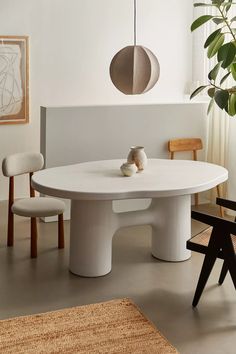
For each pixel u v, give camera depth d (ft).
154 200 14.44
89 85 21.47
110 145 18.72
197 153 20.24
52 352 9.91
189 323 11.12
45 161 17.88
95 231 13.28
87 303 11.96
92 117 18.28
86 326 10.89
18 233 16.76
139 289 12.76
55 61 20.81
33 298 12.20
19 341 10.28
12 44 19.97
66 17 20.68
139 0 21.63
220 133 20.20
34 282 13.09
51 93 20.95
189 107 19.77
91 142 18.40
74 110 17.97
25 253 15.05
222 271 12.84
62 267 14.08
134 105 18.86
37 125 20.94
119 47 21.65
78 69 21.20
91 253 13.33
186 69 22.77
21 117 20.54
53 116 17.69
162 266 14.21
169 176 13.89
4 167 14.87
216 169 14.83
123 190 12.30
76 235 13.42
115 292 12.58
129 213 14.08
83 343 10.24
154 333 10.62
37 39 20.42
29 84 20.57
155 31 22.04
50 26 20.52
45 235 16.61
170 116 19.52
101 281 13.20
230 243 11.29
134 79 16.35
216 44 12.53
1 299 12.12
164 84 22.54
